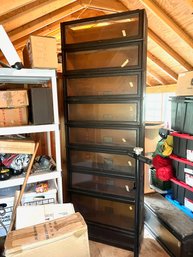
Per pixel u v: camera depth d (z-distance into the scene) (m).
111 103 1.86
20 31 2.44
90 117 2.04
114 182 2.03
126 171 1.92
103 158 2.05
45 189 1.82
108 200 2.05
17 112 1.70
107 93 1.92
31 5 2.00
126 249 2.01
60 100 2.28
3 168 1.72
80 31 1.97
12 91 1.64
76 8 2.56
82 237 1.36
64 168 2.39
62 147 2.34
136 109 1.78
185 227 1.83
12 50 1.53
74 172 2.14
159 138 2.76
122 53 1.82
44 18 2.46
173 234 1.82
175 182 2.37
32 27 2.48
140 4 2.52
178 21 2.50
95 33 1.93
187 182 2.23
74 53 1.96
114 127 1.87
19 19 2.13
